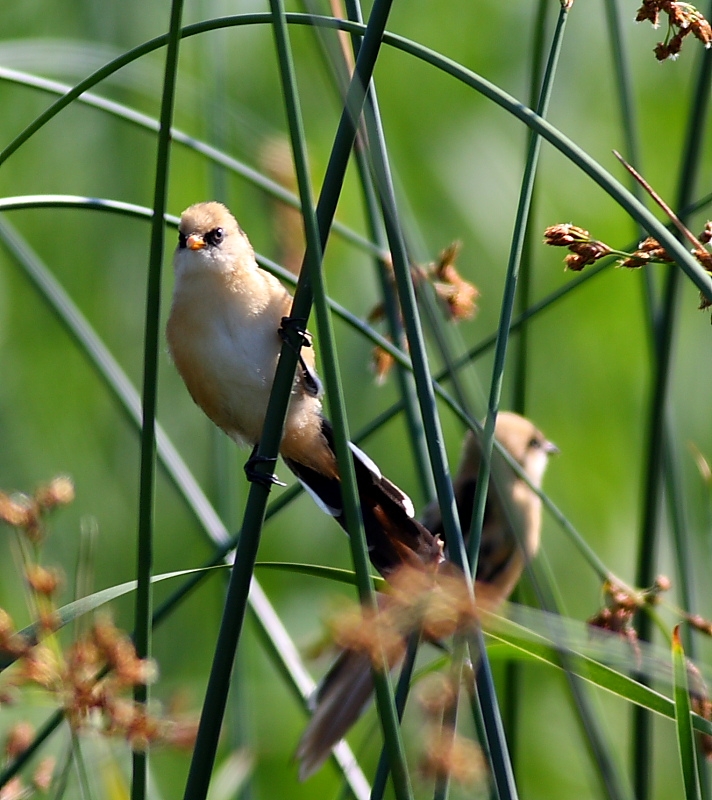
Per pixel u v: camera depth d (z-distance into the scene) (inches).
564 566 609.0
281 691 581.9
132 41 592.7
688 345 618.2
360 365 616.4
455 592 206.2
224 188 423.8
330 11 330.6
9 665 234.7
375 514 338.6
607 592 306.2
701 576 461.4
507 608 267.9
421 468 353.7
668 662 271.4
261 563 267.1
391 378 624.1
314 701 350.0
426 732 227.0
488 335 615.2
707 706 267.3
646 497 349.4
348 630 201.2
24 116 614.2
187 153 610.5
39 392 607.2
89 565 275.6
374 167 262.1
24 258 387.2
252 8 595.5
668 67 628.1
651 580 347.9
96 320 615.8
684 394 611.8
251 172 354.6
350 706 347.3
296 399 352.5
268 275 376.5
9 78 325.7
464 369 361.4
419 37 637.3
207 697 253.6
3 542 570.6
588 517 616.7
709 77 339.0
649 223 220.4
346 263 605.0
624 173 613.9
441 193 620.7
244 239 374.6
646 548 348.8
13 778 277.1
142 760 249.8
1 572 566.3
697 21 253.3
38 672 219.1
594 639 275.0
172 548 608.7
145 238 620.7
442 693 227.3
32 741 293.4
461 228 619.5
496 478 282.5
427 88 628.1
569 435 626.8
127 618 595.8
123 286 620.1
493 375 276.7
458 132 623.8
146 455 252.1
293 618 597.6
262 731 573.6
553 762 560.1
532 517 471.8
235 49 609.3
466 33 633.0
